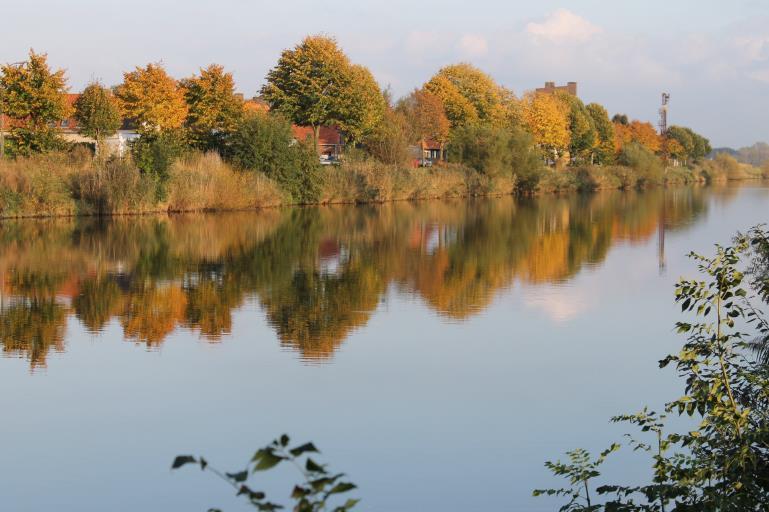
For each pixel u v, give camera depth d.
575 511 6.96
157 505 9.75
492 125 88.69
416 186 64.88
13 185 42.22
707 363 7.18
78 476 10.55
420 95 79.00
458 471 10.72
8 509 9.62
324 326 18.91
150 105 55.00
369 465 10.91
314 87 65.00
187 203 48.44
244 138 53.94
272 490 10.08
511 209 57.81
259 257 30.45
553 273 27.84
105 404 13.27
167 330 18.30
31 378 14.62
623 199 72.75
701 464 6.73
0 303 21.06
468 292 23.72
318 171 57.69
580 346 17.45
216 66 57.66
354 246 34.41
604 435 12.04
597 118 113.00
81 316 19.61
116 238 35.31
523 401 13.64
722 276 7.22
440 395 13.90
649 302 22.44
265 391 14.00
